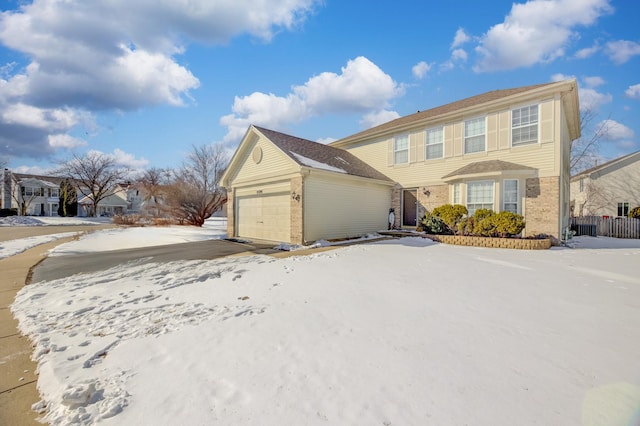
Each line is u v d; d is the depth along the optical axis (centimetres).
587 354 290
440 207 1289
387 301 455
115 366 295
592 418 199
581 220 1788
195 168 3409
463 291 503
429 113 1697
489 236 1125
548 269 677
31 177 4756
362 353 297
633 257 854
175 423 208
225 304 478
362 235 1449
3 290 636
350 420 204
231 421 207
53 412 232
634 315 395
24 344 370
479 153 1312
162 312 452
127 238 1636
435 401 220
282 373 266
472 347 306
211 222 3559
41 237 1656
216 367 282
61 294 584
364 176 1433
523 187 1173
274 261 823
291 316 404
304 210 1184
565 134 1359
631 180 2277
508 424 195
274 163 1318
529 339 323
